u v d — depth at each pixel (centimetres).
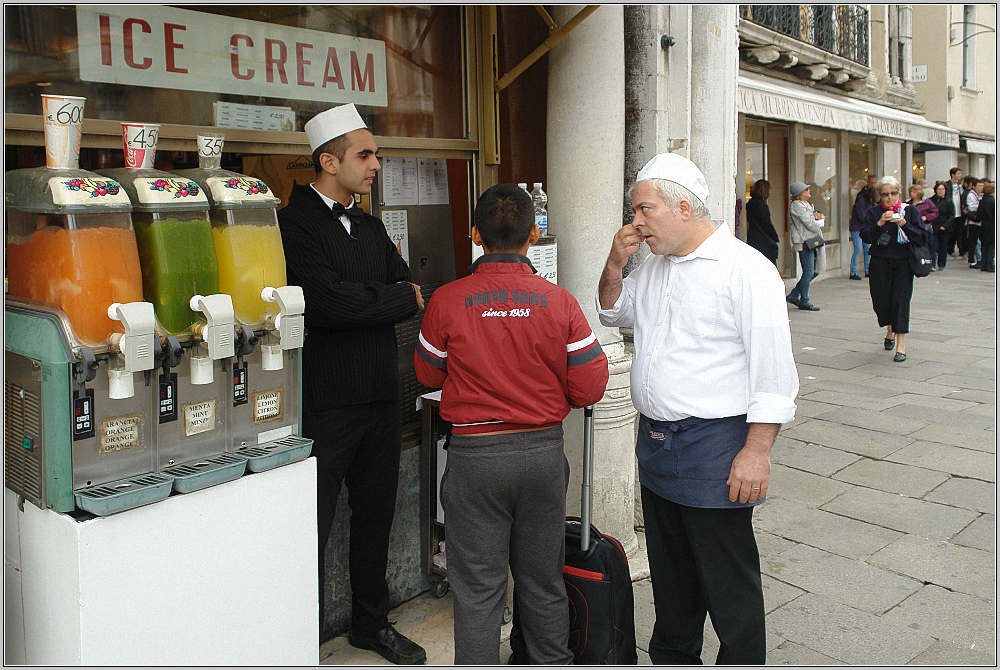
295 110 311
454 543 256
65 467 200
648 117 395
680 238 241
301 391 250
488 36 364
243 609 235
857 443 543
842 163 1509
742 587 248
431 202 362
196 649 225
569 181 353
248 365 234
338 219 274
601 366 251
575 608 273
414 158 350
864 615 335
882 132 1487
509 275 248
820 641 316
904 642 315
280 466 240
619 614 274
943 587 357
